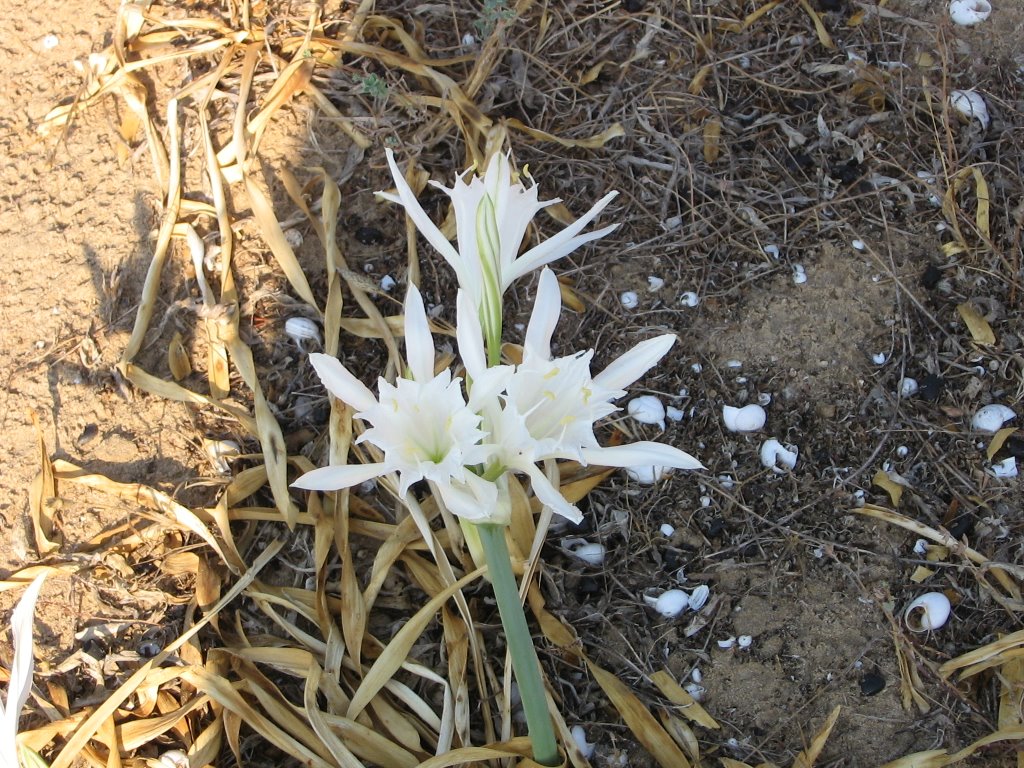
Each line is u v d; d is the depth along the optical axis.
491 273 0.36
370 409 0.35
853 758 0.48
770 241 0.56
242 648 0.49
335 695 0.48
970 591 0.49
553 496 0.35
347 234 0.57
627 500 0.52
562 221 0.56
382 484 0.51
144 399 0.54
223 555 0.50
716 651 0.49
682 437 0.53
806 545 0.50
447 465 0.34
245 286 0.56
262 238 0.56
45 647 0.50
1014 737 0.46
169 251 0.56
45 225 0.58
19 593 0.51
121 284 0.56
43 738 0.47
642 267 0.56
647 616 0.50
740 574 0.50
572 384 0.35
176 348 0.54
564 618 0.50
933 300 0.55
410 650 0.49
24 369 0.55
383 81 0.58
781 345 0.54
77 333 0.55
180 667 0.48
